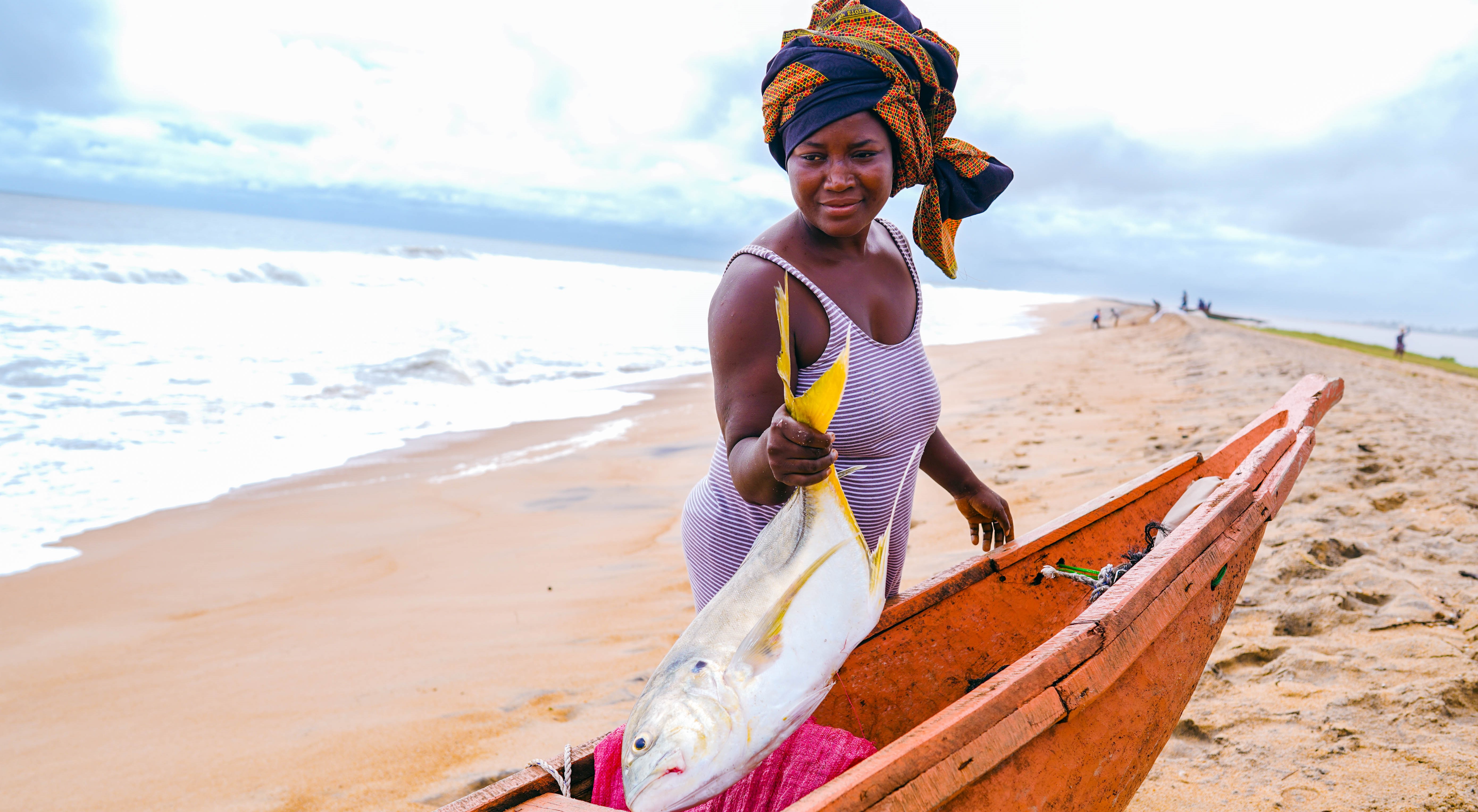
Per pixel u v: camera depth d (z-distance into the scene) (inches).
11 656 167.3
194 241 1929.1
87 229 1907.0
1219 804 94.0
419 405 447.8
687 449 366.6
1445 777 94.0
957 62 76.5
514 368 579.8
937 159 77.4
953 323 1544.0
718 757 49.0
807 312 65.9
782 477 50.7
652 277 2349.9
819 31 69.5
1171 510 90.7
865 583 53.9
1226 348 734.5
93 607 194.7
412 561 224.8
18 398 390.3
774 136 71.1
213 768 123.4
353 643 170.7
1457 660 118.8
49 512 262.4
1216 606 81.6
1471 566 157.9
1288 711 110.9
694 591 79.0
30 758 127.4
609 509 274.2
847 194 65.1
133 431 356.8
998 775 58.1
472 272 1517.0
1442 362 1170.6
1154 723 72.1
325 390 458.6
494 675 152.1
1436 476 222.1
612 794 62.5
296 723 136.8
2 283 719.1
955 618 91.3
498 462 337.7
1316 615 137.4
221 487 293.9
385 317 791.1
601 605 186.7
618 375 596.4
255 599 199.3
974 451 298.8
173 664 163.2
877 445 70.8
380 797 114.2
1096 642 65.2
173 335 579.5
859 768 52.5
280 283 982.4
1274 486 95.3
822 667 52.0
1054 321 1863.9
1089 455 279.3
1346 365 655.1
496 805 60.0
